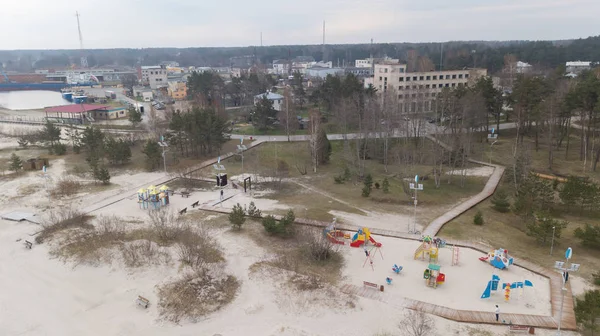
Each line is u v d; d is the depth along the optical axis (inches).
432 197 2539.4
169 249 1823.3
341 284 1557.6
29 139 4116.6
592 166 3009.4
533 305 1405.0
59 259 1782.7
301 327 1334.9
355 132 4197.8
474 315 1353.3
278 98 5438.0
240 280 1598.2
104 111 5620.1
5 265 1754.4
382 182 2866.6
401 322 1330.0
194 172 3097.9
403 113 4626.0
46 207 2406.5
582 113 3083.2
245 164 3346.5
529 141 3720.5
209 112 3663.9
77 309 1469.0
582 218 2201.0
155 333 1333.7
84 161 3457.2
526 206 2101.4
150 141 3358.8
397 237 1951.3
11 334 1350.9
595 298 1203.9
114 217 2181.3
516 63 7598.4
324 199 2527.1
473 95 3604.8
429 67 7731.3
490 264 1684.3
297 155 3595.0
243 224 2117.4
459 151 3002.0
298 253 1801.2
